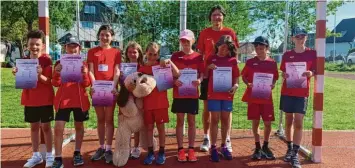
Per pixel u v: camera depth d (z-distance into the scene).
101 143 5.54
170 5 10.84
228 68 5.40
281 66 5.60
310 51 5.47
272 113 5.57
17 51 23.12
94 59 5.36
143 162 5.39
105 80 5.27
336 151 6.26
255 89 5.48
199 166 5.27
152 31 10.34
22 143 6.62
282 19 13.55
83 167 5.18
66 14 15.07
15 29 22.61
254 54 6.79
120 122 5.30
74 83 5.11
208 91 5.54
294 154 5.33
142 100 5.31
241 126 8.35
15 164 5.35
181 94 5.31
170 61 5.35
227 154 5.61
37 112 5.07
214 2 12.48
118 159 5.19
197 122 8.66
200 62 5.52
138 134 5.57
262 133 7.59
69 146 6.38
